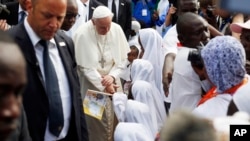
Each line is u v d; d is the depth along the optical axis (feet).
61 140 18.16
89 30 28.37
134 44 33.91
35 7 17.24
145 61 24.81
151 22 46.73
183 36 19.16
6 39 6.24
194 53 16.31
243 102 11.85
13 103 5.90
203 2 29.35
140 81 22.20
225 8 7.68
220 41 13.32
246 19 20.88
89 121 27.99
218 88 13.20
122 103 22.16
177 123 5.47
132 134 15.89
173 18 39.83
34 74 17.38
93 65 27.91
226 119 7.23
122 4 39.86
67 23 25.22
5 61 5.90
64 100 18.22
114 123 27.66
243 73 13.16
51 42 18.30
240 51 13.12
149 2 46.80
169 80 22.71
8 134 5.97
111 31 28.84
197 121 5.48
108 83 27.61
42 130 17.53
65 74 18.44
